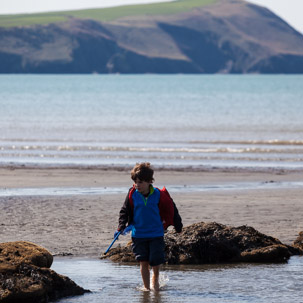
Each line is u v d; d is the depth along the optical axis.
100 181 36.41
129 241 19.75
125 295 14.61
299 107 131.00
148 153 52.06
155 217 14.93
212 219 24.16
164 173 40.03
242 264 17.95
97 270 16.92
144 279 15.11
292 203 28.62
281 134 71.94
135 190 14.99
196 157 49.62
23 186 34.31
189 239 18.58
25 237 20.70
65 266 17.30
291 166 44.75
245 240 18.73
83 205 27.69
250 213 25.73
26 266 14.52
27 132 73.06
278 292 14.73
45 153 51.47
